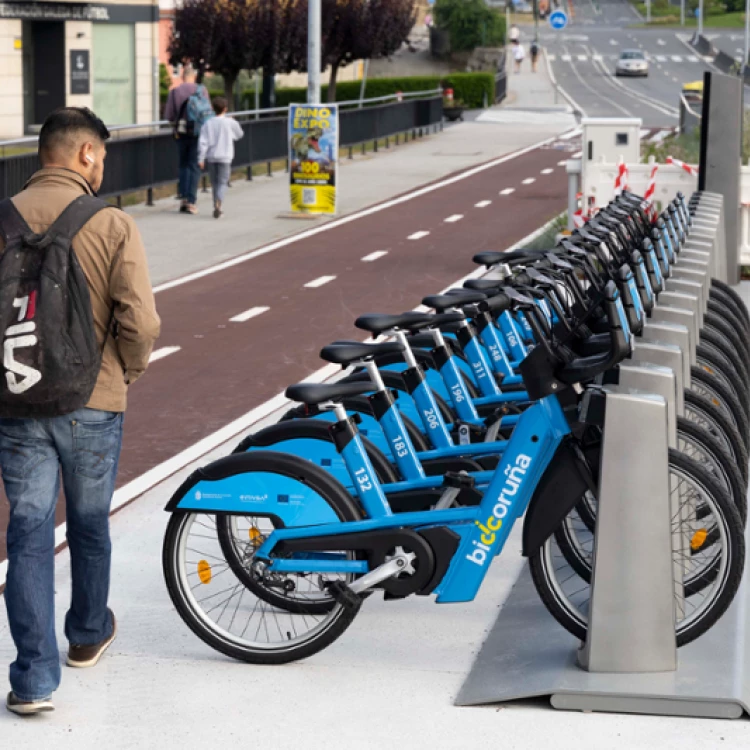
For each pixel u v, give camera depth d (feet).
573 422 16.38
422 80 190.49
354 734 15.34
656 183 51.03
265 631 17.78
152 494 25.39
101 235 15.46
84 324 15.28
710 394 21.30
